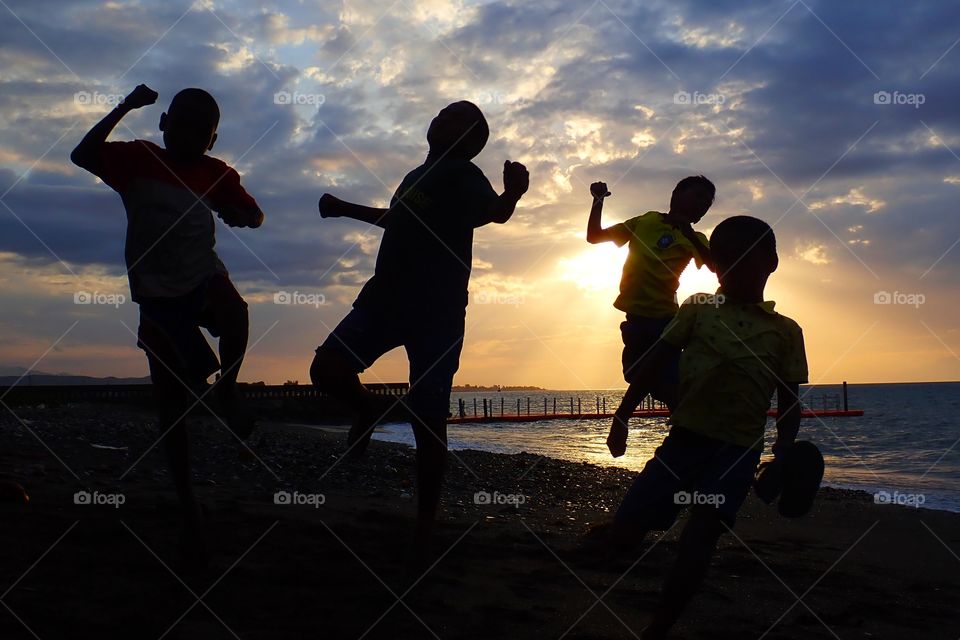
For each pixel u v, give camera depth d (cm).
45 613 263
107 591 298
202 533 341
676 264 530
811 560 509
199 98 339
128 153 332
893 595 421
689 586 275
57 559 337
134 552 361
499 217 338
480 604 326
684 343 315
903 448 2586
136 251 333
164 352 334
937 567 513
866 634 337
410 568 333
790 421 306
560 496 823
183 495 339
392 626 283
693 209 538
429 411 340
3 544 356
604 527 516
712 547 280
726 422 297
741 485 289
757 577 441
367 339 345
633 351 542
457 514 613
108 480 632
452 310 345
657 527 303
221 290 340
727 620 343
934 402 7512
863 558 534
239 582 325
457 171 345
